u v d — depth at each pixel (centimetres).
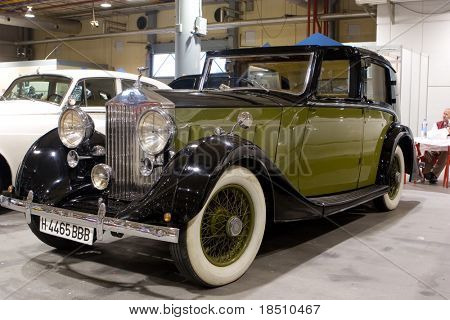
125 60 1523
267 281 268
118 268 287
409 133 470
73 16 1541
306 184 348
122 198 280
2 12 1424
